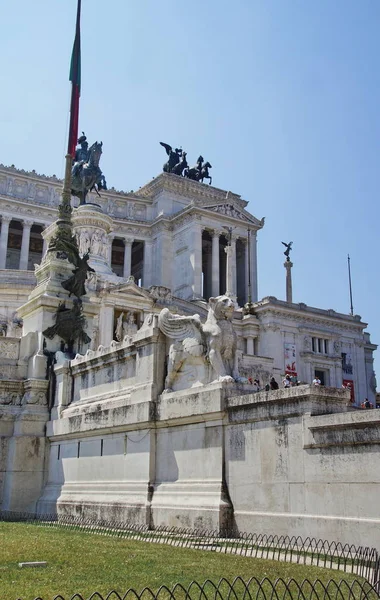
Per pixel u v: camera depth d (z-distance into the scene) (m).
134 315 63.78
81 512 22.27
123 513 19.94
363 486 13.49
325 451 14.48
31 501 25.91
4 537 16.25
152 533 17.64
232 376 18.62
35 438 26.59
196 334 19.44
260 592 9.79
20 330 56.34
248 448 16.64
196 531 17.05
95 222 69.06
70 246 31.66
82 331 29.73
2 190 107.44
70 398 26.53
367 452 13.55
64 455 25.23
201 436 18.27
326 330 90.69
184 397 18.92
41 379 27.83
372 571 11.69
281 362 84.31
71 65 38.62
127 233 113.00
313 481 14.63
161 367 20.72
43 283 30.73
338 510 13.92
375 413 13.37
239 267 114.88
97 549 14.09
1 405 27.39
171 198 116.12
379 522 12.94
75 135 36.28
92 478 22.88
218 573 11.22
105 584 10.20
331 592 9.79
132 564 12.14
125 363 22.77
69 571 11.33
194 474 18.23
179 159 124.12
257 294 112.38
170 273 110.00
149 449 19.95
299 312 87.31
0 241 104.12
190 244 106.06
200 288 103.56
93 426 22.98
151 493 19.47
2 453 26.67
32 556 12.86
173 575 11.05
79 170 72.06
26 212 107.19
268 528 15.45
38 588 9.77
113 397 22.94
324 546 13.85
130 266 113.81
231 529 16.52
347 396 15.63
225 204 110.94
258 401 16.39
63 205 32.91
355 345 94.12
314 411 15.05
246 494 16.42
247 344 84.62
